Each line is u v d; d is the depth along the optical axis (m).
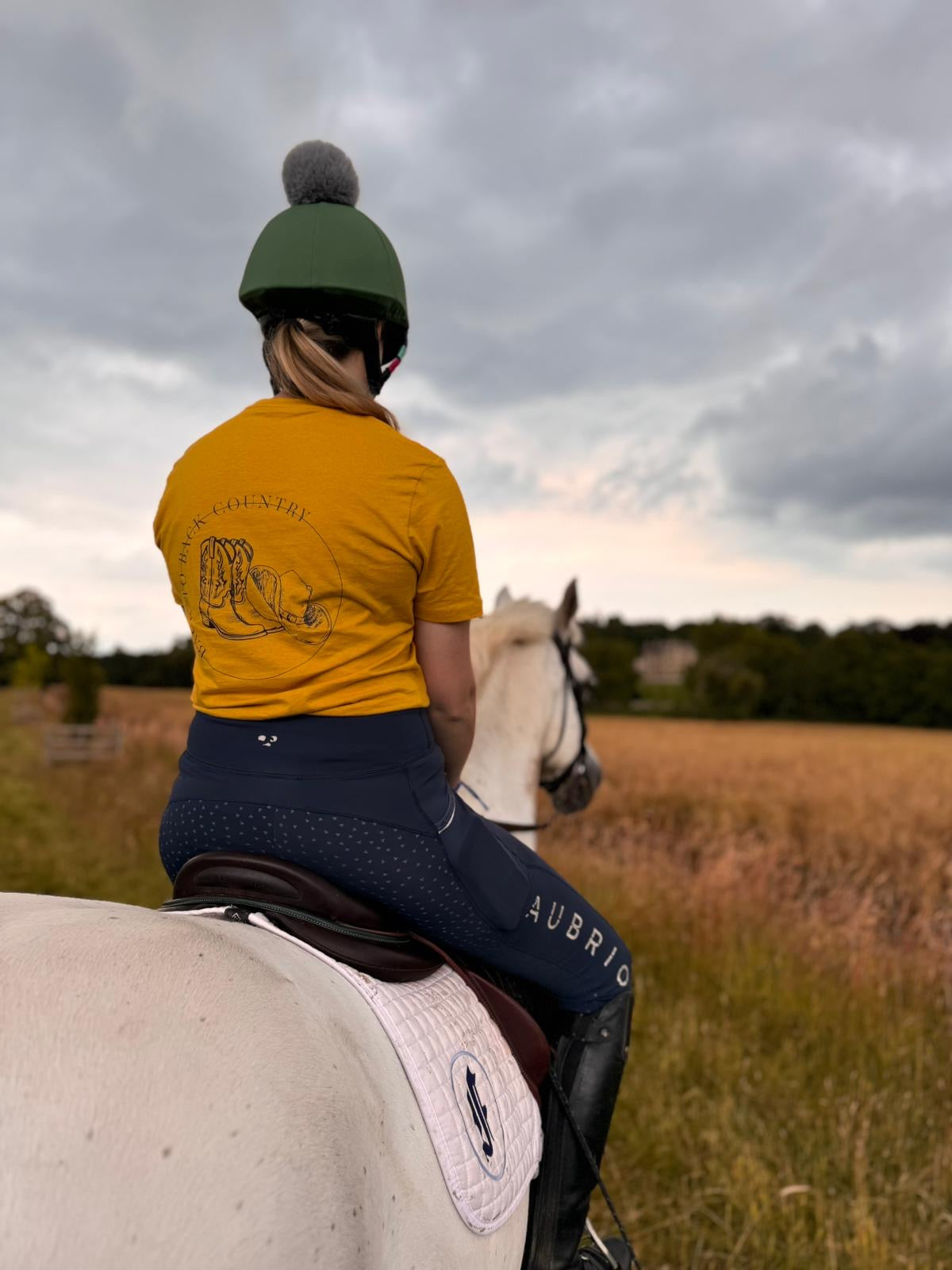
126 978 0.95
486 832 1.42
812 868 9.18
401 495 1.28
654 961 5.51
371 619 1.28
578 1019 1.64
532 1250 1.55
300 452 1.28
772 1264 2.96
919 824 11.57
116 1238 0.78
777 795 13.82
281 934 1.21
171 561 1.37
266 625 1.26
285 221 1.42
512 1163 1.29
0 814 11.77
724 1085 3.89
